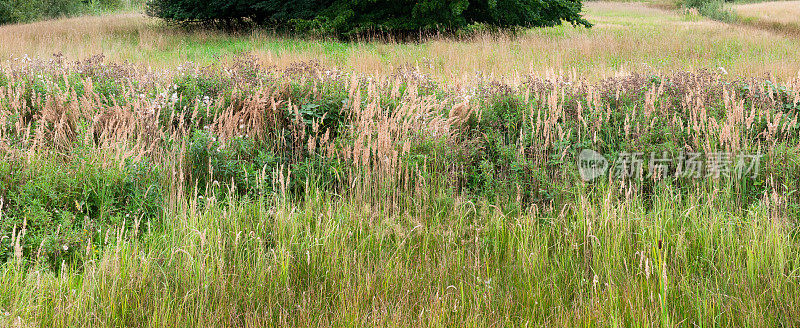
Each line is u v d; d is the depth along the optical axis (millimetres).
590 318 3447
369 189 5172
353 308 3588
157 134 5992
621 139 6207
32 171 4992
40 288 3566
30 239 4207
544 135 6152
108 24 22500
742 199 5277
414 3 19906
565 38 17609
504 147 5941
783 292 3744
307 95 6949
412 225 4734
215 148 5738
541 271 4125
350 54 14359
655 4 52781
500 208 5098
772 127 5496
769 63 12508
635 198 5105
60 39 16969
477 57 13453
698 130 5668
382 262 4141
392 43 18078
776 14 33344
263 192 5219
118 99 7285
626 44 15570
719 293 3676
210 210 4777
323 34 18703
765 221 4531
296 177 5699
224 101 7105
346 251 4211
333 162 5781
